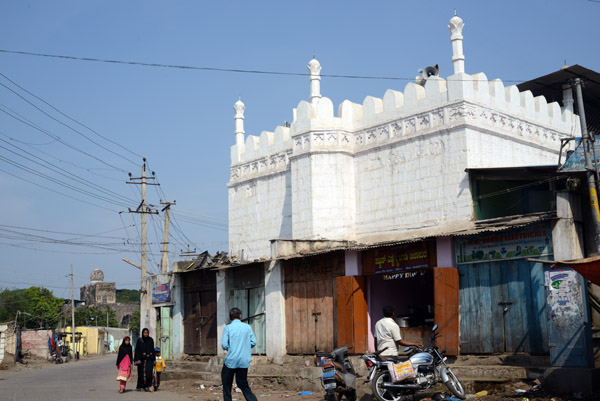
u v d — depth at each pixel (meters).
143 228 32.22
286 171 22.77
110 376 25.50
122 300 112.62
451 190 17.80
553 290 11.92
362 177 20.47
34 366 43.06
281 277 18.45
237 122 25.50
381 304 17.17
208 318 22.30
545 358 12.73
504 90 19.41
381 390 10.53
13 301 72.44
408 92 19.31
